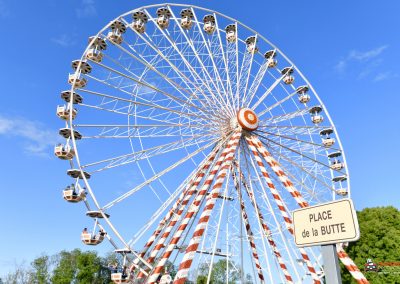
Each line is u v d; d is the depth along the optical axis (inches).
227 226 1200.8
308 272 1179.3
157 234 1187.9
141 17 1255.5
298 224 212.8
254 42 1373.0
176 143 1199.6
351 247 1956.2
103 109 1169.4
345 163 1397.6
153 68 1125.7
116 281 1083.9
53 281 2960.1
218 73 1228.5
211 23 1337.4
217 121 1213.7
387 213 1968.5
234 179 1259.2
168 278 1056.8
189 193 1172.5
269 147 1273.4
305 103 1485.0
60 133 1155.3
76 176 1122.0
